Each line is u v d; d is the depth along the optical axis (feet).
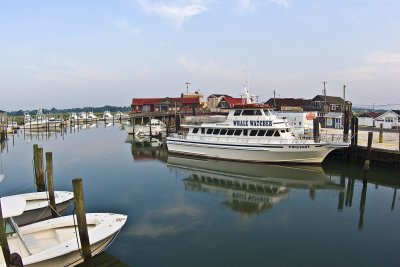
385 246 45.37
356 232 50.24
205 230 51.19
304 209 61.21
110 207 61.98
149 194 71.00
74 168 99.30
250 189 75.56
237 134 102.89
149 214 58.18
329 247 45.16
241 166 97.81
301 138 102.22
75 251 35.04
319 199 67.56
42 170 60.80
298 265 40.34
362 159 96.07
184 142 115.24
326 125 179.83
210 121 114.11
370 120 194.90
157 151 133.69
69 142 169.37
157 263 40.78
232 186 78.23
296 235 49.24
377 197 68.44
